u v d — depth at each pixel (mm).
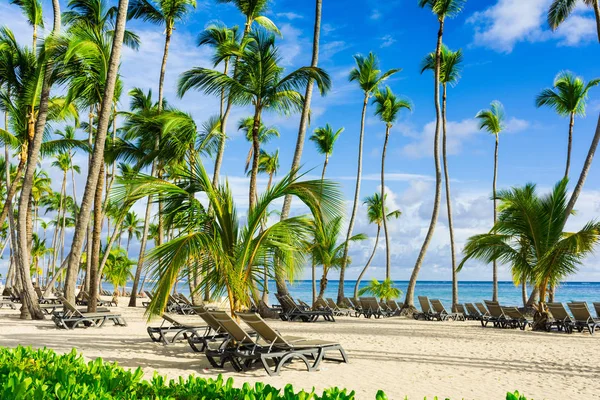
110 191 7977
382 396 2932
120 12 13922
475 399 5984
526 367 8406
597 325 15312
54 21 15727
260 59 14875
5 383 3156
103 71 15039
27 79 16766
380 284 27422
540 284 15992
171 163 17953
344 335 13234
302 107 18891
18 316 16984
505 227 16141
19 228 15930
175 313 20938
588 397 6148
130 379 3729
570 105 21969
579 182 17750
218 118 21094
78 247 14570
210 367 7926
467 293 82688
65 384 3285
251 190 16016
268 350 7723
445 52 25672
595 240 14258
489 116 28703
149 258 7793
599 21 18266
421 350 10391
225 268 8141
